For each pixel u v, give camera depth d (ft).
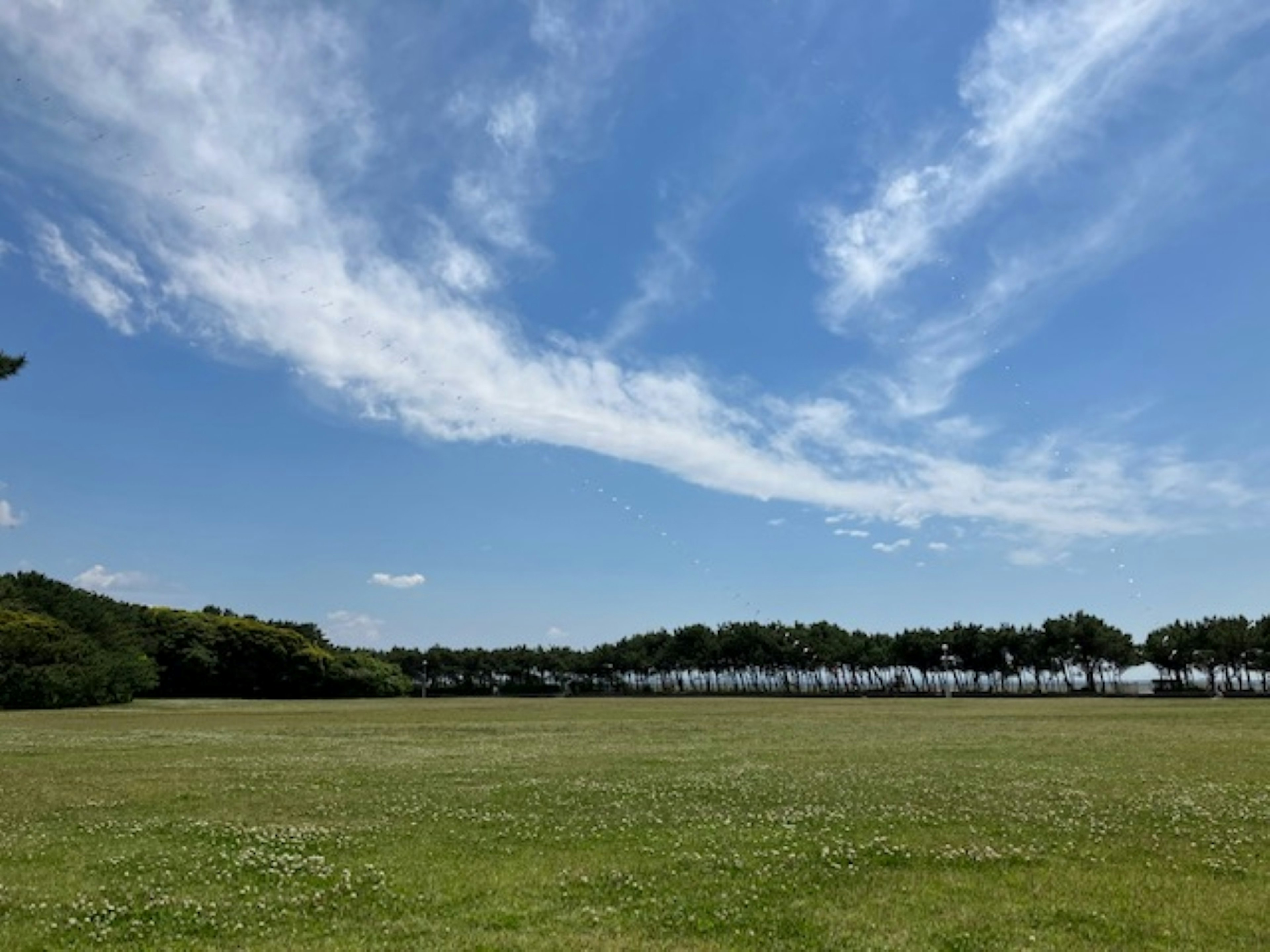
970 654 481.46
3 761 119.14
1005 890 46.32
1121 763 106.01
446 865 53.16
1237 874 49.47
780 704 360.07
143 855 55.98
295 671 500.74
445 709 321.32
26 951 37.09
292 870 51.49
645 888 47.42
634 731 185.06
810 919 41.47
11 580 405.80
